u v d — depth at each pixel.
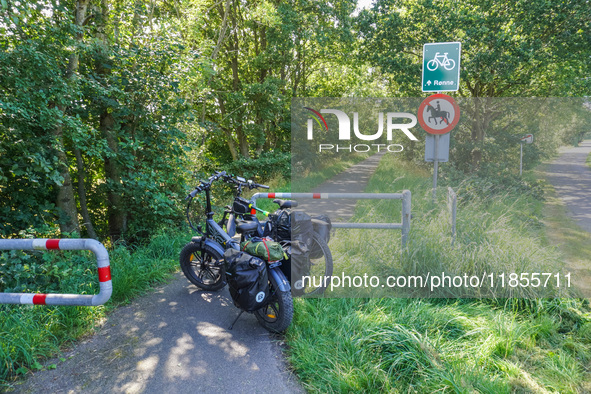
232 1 14.28
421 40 11.95
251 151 17.02
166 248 5.16
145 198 5.78
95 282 3.77
